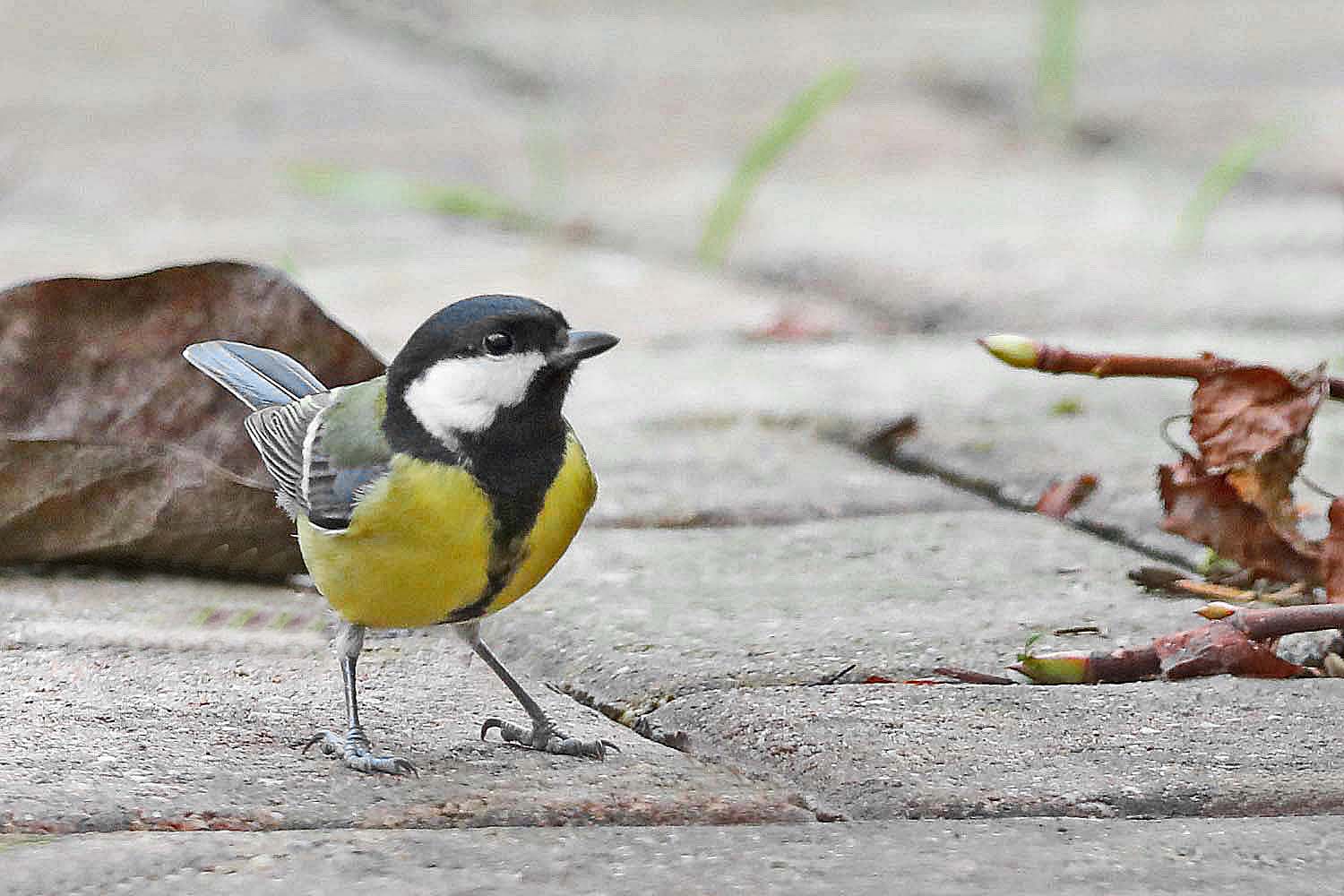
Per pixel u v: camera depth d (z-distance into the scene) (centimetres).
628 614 849
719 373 1309
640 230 1705
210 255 1573
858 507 1035
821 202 1802
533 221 1731
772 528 1000
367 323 1388
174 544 895
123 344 879
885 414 1191
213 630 839
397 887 571
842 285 1544
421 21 2581
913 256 1589
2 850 591
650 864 592
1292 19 2559
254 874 580
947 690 746
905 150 1995
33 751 678
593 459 1110
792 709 723
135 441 884
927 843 607
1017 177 1898
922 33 2511
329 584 705
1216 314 1419
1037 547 959
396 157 1920
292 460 727
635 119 2105
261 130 2025
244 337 876
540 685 789
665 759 696
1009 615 849
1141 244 1631
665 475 1083
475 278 1552
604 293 1526
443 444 686
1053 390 1250
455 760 688
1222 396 841
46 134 1967
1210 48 2386
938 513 1032
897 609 859
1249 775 662
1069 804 643
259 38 2462
